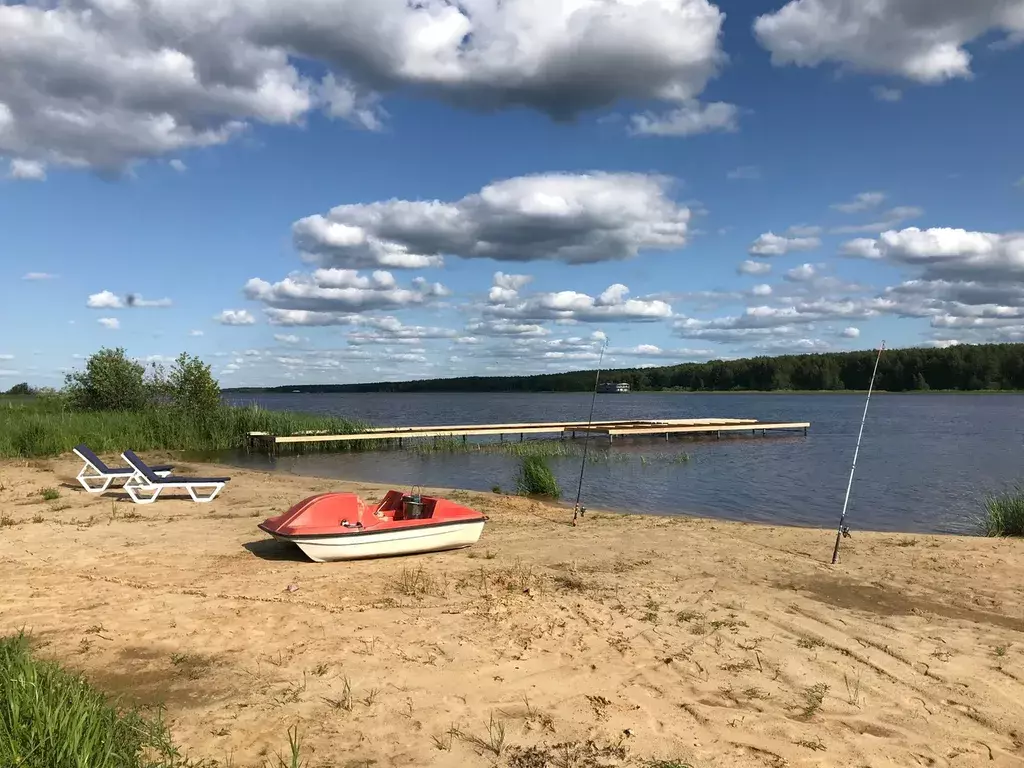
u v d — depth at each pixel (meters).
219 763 3.95
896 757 4.26
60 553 9.15
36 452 21.41
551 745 4.29
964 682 5.41
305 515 8.95
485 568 8.77
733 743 4.39
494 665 5.56
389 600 7.29
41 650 5.68
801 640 6.30
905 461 24.83
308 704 4.77
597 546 10.21
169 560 8.90
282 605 7.04
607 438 34.12
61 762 3.44
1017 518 12.38
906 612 7.22
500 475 21.09
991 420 48.88
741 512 15.21
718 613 7.06
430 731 4.43
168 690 4.98
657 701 4.99
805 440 33.78
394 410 74.19
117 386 30.98
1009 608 7.39
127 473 13.94
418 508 9.81
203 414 29.12
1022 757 4.27
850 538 11.04
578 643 6.10
